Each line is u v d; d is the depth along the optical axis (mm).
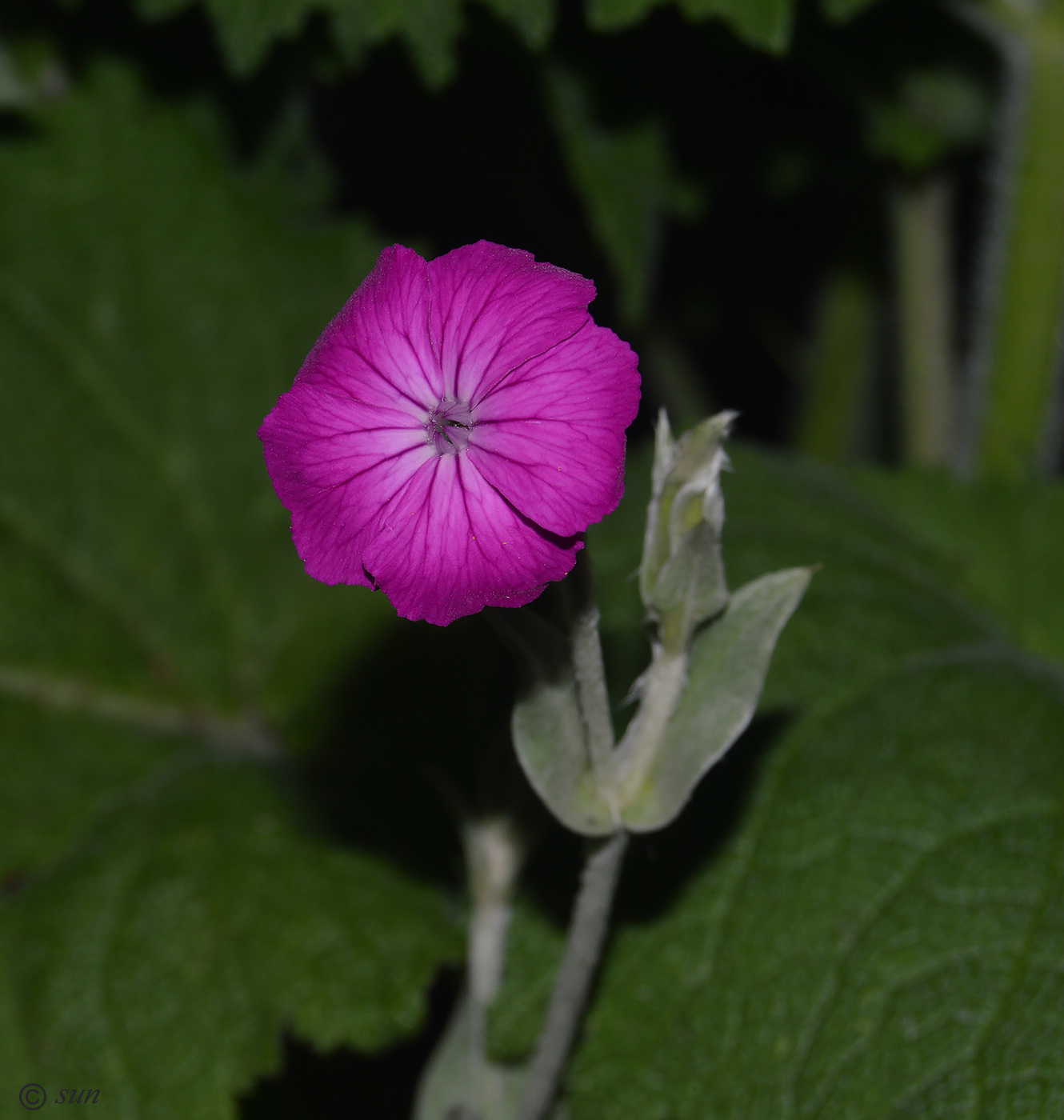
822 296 484
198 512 409
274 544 414
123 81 418
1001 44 378
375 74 438
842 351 480
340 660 387
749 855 317
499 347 260
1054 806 314
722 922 313
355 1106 345
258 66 410
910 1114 292
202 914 340
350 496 262
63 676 379
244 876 345
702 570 268
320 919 339
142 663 391
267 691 395
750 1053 304
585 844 282
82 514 394
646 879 318
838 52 393
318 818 358
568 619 264
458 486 260
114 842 351
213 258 417
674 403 501
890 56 397
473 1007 312
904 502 388
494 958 310
